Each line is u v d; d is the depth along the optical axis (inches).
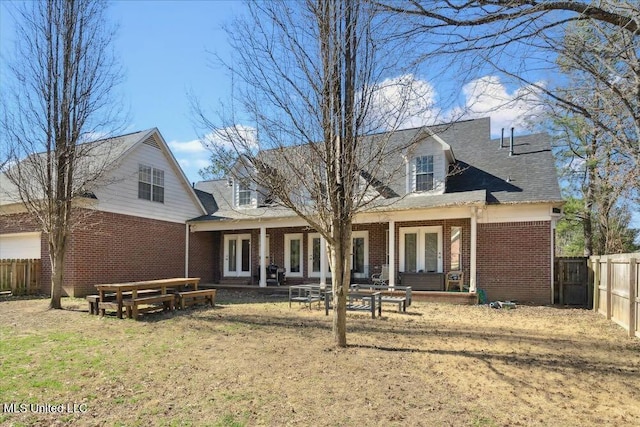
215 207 834.2
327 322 387.9
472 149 717.3
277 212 712.4
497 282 592.4
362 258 710.5
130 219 650.2
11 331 334.0
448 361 256.1
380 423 168.2
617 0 169.2
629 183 370.0
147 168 687.1
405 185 659.4
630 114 211.8
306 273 755.4
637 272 341.4
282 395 197.3
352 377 222.8
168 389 205.5
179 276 743.1
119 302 400.5
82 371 231.6
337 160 271.4
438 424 168.2
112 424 166.4
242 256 817.5
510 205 576.1
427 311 483.2
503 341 317.4
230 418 171.9
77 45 472.1
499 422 171.5
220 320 393.1
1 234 650.8
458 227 631.2
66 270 567.8
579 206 844.6
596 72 198.4
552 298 561.6
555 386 216.2
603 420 175.9
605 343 315.9
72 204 524.7
